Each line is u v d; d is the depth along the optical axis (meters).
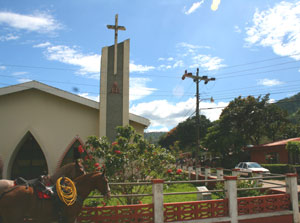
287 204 7.69
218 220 6.75
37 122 14.80
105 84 15.24
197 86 23.20
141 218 6.20
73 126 15.23
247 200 7.25
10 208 4.25
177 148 45.50
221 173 13.75
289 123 33.84
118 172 8.23
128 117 15.17
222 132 31.05
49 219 4.77
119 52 15.83
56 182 4.96
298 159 23.31
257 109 31.31
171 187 14.66
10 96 14.75
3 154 14.06
